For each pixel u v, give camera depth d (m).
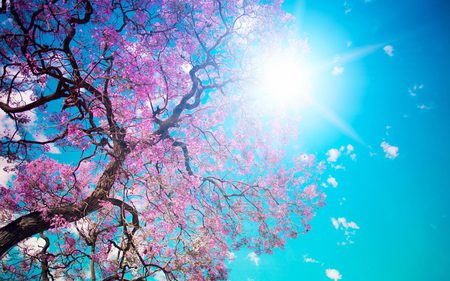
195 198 10.09
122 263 8.77
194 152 10.98
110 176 8.09
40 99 6.92
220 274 10.28
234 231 11.34
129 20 8.16
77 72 7.02
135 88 7.65
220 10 10.45
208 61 10.59
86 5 7.26
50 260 9.20
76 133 7.13
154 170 9.20
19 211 9.47
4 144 7.66
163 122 9.29
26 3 6.97
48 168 9.32
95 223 9.23
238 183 11.05
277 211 11.45
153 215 8.60
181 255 9.21
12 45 7.13
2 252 6.66
